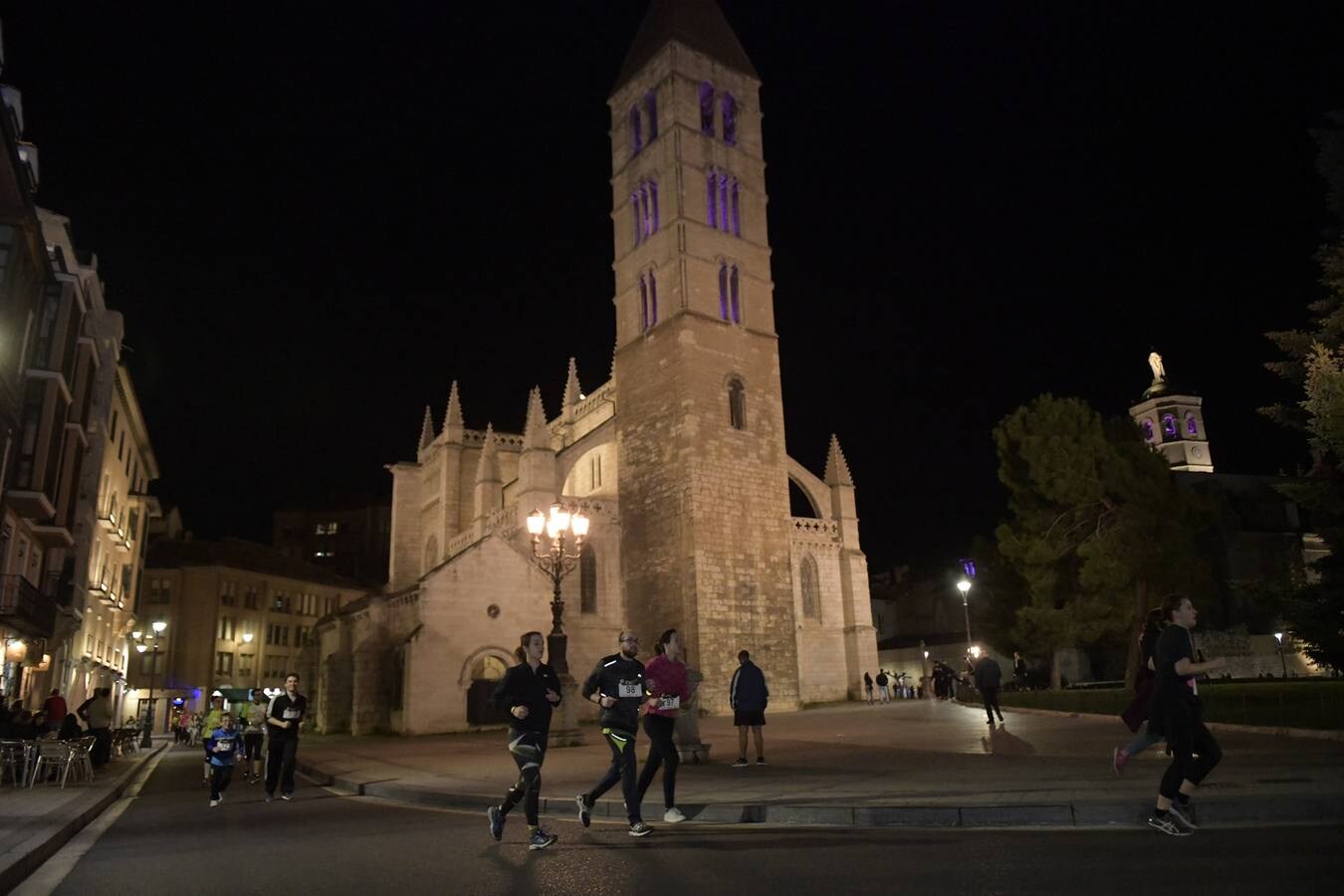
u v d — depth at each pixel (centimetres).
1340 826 1034
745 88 6056
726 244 5650
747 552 5178
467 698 4141
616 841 1158
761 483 5375
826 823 1225
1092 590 4222
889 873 885
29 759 2127
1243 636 5788
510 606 4328
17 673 3238
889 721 3241
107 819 1672
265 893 921
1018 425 4497
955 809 1161
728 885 863
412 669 4044
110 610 5603
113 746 3572
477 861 1054
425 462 7112
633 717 1229
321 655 5525
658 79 5859
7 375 2711
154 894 940
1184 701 1051
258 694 3106
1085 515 4306
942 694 5344
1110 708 3072
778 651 5141
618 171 6116
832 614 5644
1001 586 4956
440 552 6488
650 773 1279
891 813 1191
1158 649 1083
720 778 1694
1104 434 4562
